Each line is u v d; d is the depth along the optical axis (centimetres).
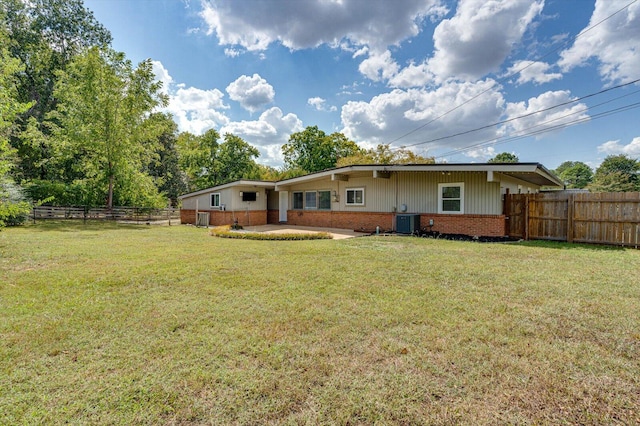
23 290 439
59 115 1988
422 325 318
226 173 3406
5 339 286
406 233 1186
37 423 180
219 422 182
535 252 746
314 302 388
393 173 1302
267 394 207
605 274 522
